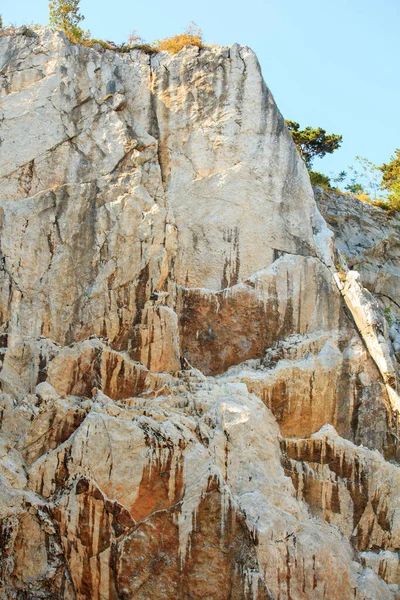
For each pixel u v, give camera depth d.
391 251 30.72
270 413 21.52
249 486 20.25
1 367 21.20
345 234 30.19
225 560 19.05
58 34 24.61
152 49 25.31
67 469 19.56
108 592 18.91
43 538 19.08
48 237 22.42
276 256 23.61
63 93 23.94
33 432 20.27
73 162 23.33
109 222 22.62
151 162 23.72
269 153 24.39
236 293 22.88
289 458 21.22
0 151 23.31
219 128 24.45
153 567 18.95
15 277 22.06
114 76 24.59
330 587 19.89
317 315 22.97
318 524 20.75
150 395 21.33
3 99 23.88
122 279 22.30
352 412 22.06
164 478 19.64
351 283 23.50
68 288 22.11
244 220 23.77
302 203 24.23
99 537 19.12
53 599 18.83
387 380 22.27
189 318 22.67
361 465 21.30
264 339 22.64
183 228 23.59
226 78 24.84
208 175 24.08
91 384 21.36
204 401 21.12
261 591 18.91
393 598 20.59
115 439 19.72
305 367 22.22
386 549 21.00
